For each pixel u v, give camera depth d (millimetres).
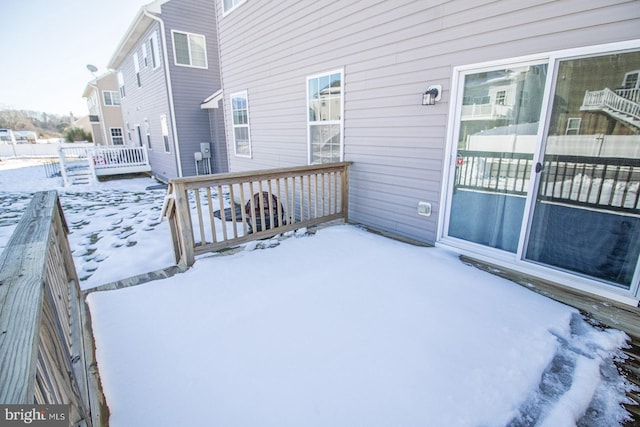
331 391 1642
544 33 2561
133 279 2973
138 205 7488
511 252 3096
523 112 2807
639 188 2350
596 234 2588
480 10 2898
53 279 1728
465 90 3172
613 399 1607
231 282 2816
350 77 4281
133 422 1496
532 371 1767
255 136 6766
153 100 11219
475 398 1592
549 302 2467
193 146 10328
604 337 2059
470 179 3291
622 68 2281
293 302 2475
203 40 10039
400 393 1624
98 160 11891
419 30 3400
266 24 5691
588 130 2492
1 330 818
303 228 4344
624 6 2197
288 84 5492
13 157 25453
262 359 1875
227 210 6371
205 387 1686
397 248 3549
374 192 4281
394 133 3871
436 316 2268
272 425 1467
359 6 3977
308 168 4047
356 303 2447
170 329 2172
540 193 2811
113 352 1961
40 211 2037
